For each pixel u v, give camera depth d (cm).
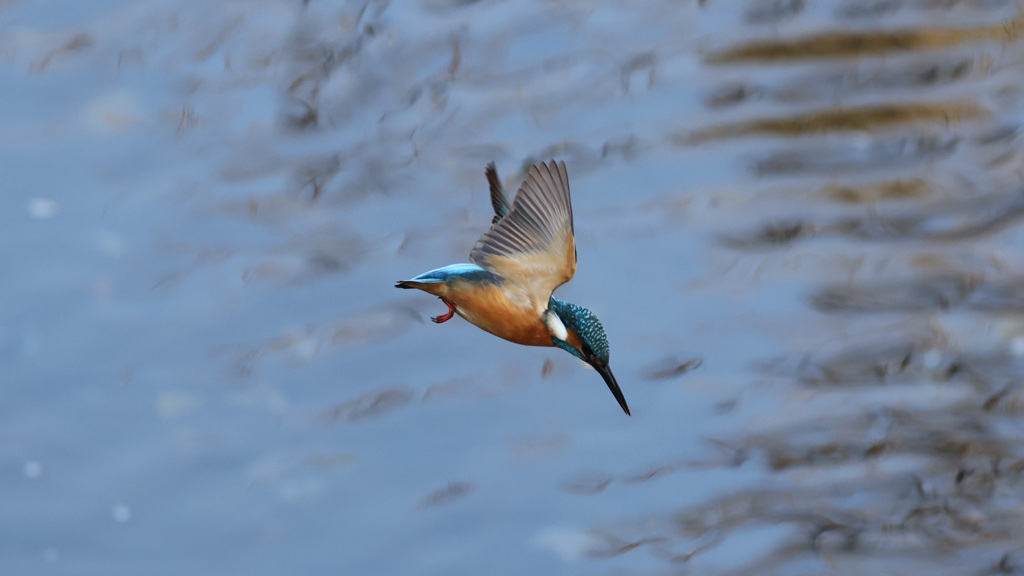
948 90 1825
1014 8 1986
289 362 1403
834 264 1521
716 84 1850
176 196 1647
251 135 1752
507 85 1841
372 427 1323
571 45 1922
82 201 1644
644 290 1495
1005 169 1656
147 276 1524
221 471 1275
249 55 1884
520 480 1250
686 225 1596
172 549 1198
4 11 1995
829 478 1227
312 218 1616
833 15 1995
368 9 1953
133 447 1307
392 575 1158
